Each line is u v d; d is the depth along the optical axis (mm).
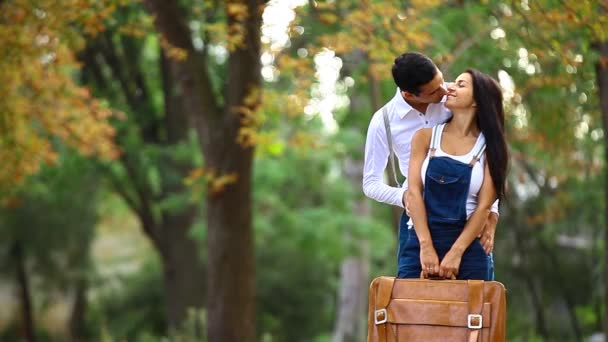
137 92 23812
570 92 13609
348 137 22703
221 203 14648
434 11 15305
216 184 14125
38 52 14086
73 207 28922
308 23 13938
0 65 14211
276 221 22469
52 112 16734
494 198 5617
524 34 10641
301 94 13320
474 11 14664
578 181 21031
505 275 26844
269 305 31891
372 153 6164
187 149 22281
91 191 27750
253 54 13328
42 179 24578
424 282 5453
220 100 17891
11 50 13688
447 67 12070
